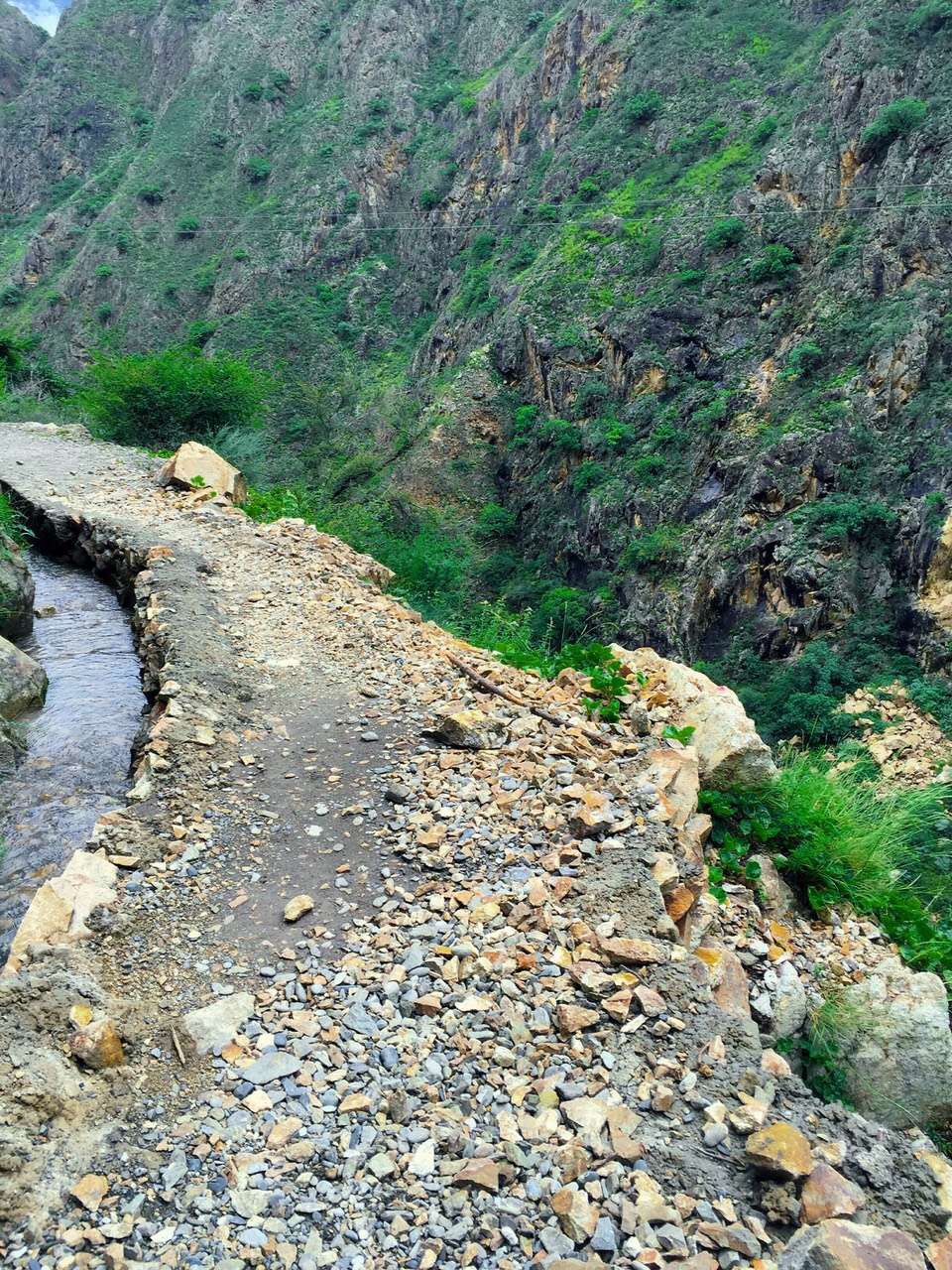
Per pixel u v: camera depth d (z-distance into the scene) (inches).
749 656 1233.4
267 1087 125.2
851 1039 167.0
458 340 2253.9
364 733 231.8
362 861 180.2
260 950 155.2
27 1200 105.9
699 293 1598.2
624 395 1644.9
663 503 1450.5
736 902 191.9
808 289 1464.1
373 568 405.4
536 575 1636.3
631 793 193.6
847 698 1093.8
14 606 346.0
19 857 205.9
